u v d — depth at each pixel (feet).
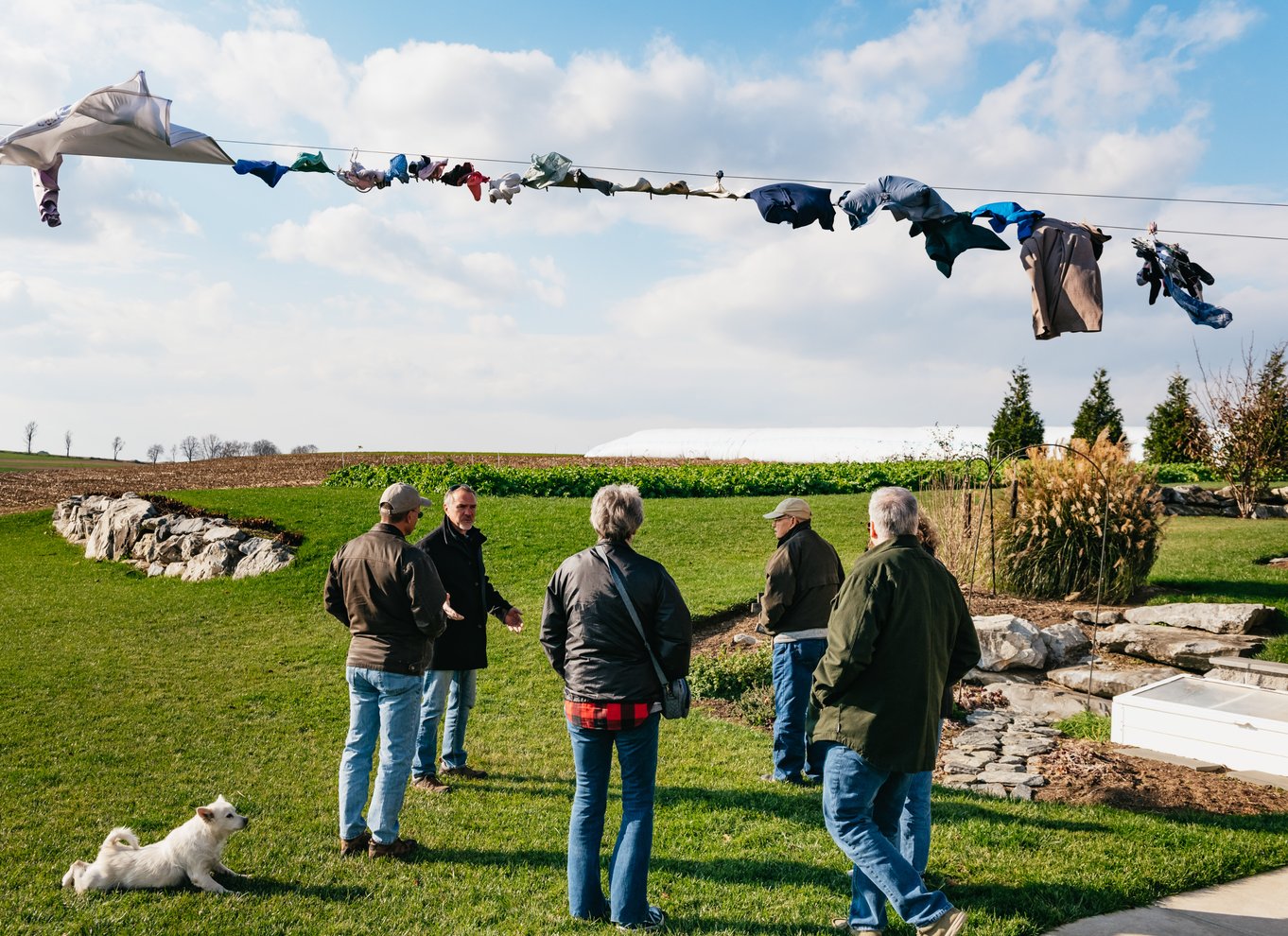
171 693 28.17
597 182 14.83
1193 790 18.56
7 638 35.63
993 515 38.40
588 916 12.78
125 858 13.58
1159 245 15.66
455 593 19.07
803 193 14.73
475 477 73.97
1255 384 64.90
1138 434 107.55
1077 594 36.37
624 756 12.73
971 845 15.23
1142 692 22.63
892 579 11.62
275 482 91.81
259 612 40.01
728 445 133.69
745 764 20.88
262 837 16.08
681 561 48.62
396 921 12.57
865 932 12.00
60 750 22.29
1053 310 14.88
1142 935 12.26
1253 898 13.56
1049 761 20.61
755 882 14.06
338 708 26.68
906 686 11.51
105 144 12.69
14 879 13.97
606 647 12.53
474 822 16.90
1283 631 30.94
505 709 26.40
